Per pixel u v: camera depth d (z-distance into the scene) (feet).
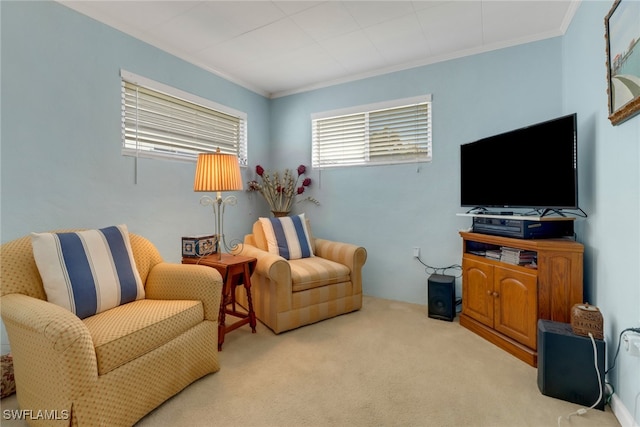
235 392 5.17
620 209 4.75
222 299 6.82
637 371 4.14
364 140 10.70
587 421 4.51
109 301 5.09
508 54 8.44
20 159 5.95
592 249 5.96
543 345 5.11
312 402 4.92
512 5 6.83
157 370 4.68
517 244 6.42
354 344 6.95
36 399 4.04
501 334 6.88
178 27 7.68
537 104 8.15
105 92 7.29
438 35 8.11
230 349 6.70
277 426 4.41
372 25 7.64
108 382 4.02
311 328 7.85
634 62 4.13
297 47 8.72
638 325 4.19
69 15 6.62
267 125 12.37
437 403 4.91
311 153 11.64
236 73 10.48
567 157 6.15
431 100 9.46
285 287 7.50
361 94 10.59
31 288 4.70
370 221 10.59
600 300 5.53
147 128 8.30
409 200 9.93
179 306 5.31
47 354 3.78
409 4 6.80
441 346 6.87
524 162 7.01
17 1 5.88
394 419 4.55
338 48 8.79
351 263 8.93
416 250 9.83
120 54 7.55
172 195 8.85
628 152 4.49
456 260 9.28
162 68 8.51
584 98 6.40
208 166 7.22
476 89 8.86
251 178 11.68
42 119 6.24
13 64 5.83
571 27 7.18
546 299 6.04
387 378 5.60
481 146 8.09
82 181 6.89
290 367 5.97
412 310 9.20
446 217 9.37
